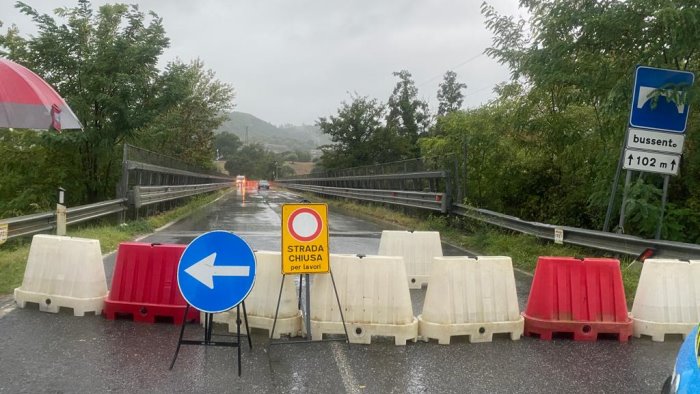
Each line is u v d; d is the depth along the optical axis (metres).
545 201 16.50
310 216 6.17
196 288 5.37
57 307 6.90
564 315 6.42
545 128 14.55
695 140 11.07
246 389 4.73
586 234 11.01
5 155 20.09
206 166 49.19
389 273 6.20
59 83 19.98
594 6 11.23
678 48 10.02
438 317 6.19
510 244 12.99
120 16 20.91
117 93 19.80
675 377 3.03
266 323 6.29
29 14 19.67
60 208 11.69
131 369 5.13
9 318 6.62
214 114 46.09
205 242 5.41
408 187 22.88
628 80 10.70
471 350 5.94
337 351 5.80
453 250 13.65
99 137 19.66
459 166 18.45
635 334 6.53
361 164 44.50
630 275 9.09
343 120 45.84
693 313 6.54
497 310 6.36
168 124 29.52
